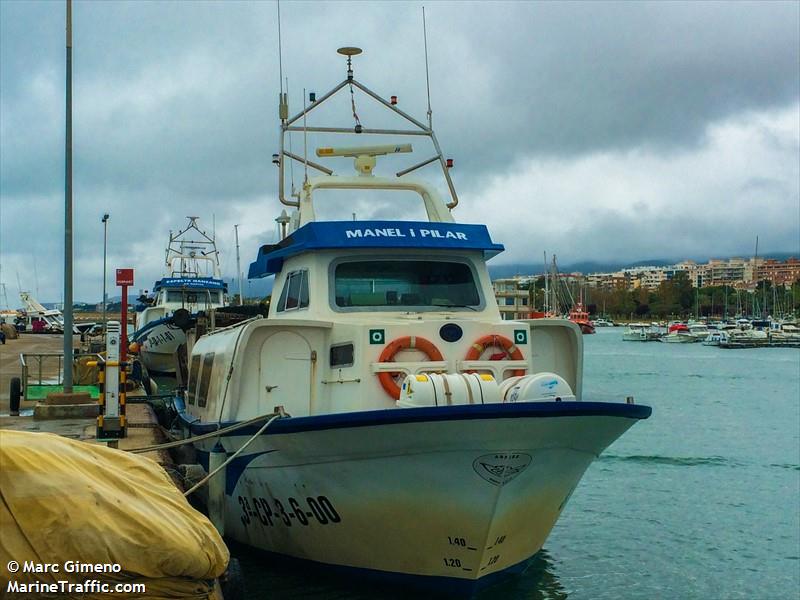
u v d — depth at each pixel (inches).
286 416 334.0
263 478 362.3
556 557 495.2
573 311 5270.7
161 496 244.4
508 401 314.7
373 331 338.6
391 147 469.1
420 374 321.4
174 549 229.3
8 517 217.0
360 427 307.9
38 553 217.2
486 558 326.0
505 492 312.7
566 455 319.6
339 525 341.4
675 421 1193.4
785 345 4163.4
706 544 526.0
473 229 397.1
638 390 1748.3
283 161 465.4
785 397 1582.2
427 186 457.1
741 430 1088.8
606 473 770.2
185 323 704.4
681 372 2340.1
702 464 818.2
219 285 1224.2
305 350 362.0
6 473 219.0
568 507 628.4
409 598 349.1
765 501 652.7
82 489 223.6
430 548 327.3
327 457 326.6
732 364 2738.7
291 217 472.1
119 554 223.1
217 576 249.9
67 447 235.3
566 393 315.3
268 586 378.6
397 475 315.6
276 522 371.9
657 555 499.5
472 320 350.9
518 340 351.6
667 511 615.5
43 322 2861.7
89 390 753.6
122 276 604.7
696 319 7588.6
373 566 346.0
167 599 231.3
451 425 294.5
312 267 381.4
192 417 478.6
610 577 455.8
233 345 371.2
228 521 416.5
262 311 603.2
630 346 4352.9
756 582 451.2
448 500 313.4
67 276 660.1
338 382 350.9
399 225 386.9
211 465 384.8
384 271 383.9
